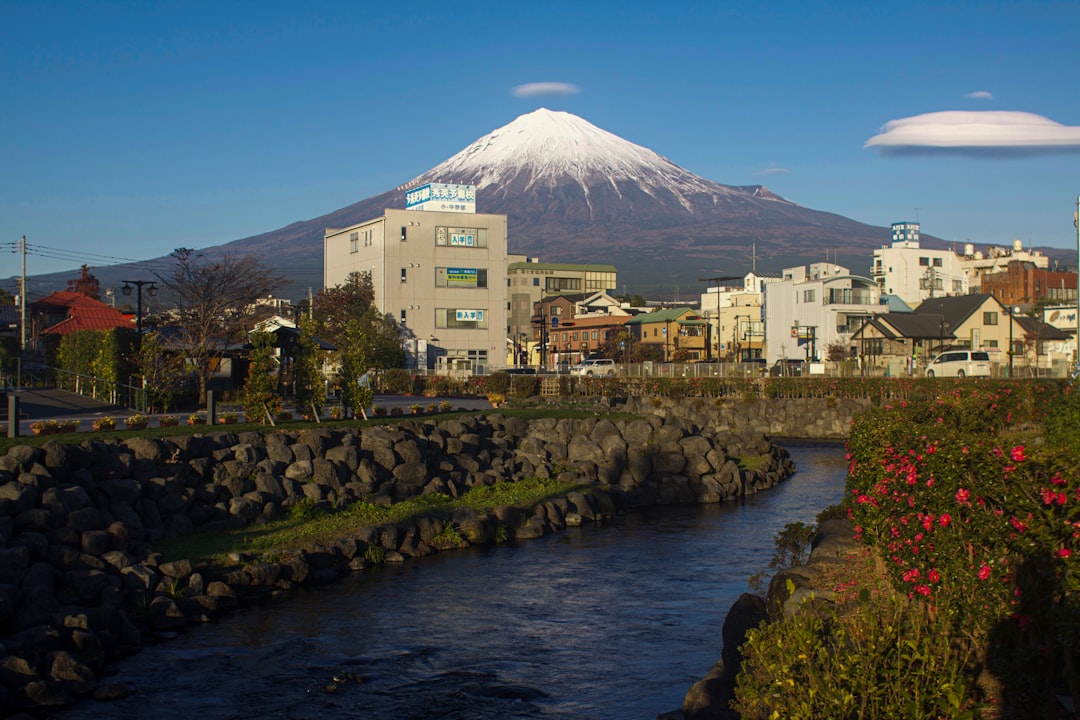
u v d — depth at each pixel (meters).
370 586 20.23
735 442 43.19
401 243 92.94
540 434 38.25
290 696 13.63
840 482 40.03
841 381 63.44
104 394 41.91
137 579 17.34
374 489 27.19
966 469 8.22
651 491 34.16
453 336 94.81
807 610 9.88
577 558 23.39
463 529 25.39
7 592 14.85
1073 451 7.06
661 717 11.19
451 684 14.16
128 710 13.03
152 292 50.56
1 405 39.19
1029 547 7.02
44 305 81.50
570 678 14.38
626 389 69.12
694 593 19.73
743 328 132.88
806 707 6.67
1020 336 93.44
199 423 31.12
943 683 6.71
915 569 9.47
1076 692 6.63
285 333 49.22
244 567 19.38
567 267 167.12
